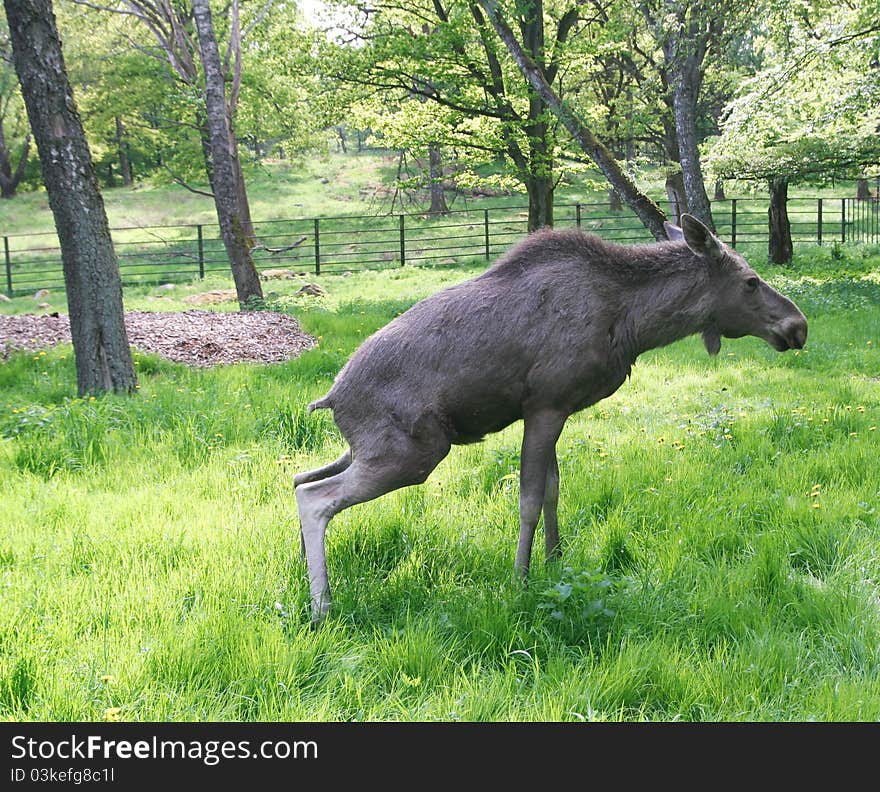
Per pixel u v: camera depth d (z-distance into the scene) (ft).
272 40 80.38
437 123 69.05
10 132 155.43
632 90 101.81
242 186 78.33
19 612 13.47
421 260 101.30
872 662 13.03
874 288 58.49
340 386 15.12
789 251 82.58
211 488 21.01
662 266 15.88
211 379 34.17
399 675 12.57
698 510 18.57
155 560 16.15
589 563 16.34
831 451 22.57
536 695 11.93
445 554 16.66
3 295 83.46
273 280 87.86
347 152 191.52
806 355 38.29
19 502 19.77
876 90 56.34
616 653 12.92
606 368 15.64
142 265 96.12
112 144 134.10
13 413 28.37
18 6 29.35
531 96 63.77
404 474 14.89
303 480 16.30
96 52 108.78
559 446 24.57
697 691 11.99
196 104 77.05
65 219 30.58
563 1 73.05
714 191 148.25
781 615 14.42
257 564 16.06
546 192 68.69
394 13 71.36
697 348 41.81
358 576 15.96
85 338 31.14
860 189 137.59
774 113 61.46
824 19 64.08
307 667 12.59
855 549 16.89
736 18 62.44
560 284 15.16
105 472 22.62
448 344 14.80
